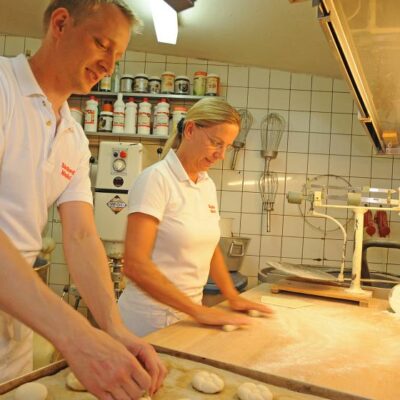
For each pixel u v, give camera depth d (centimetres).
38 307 58
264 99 266
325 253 262
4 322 91
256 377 79
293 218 264
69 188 100
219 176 267
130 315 115
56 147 92
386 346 97
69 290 242
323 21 87
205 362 84
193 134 118
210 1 192
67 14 80
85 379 57
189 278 118
